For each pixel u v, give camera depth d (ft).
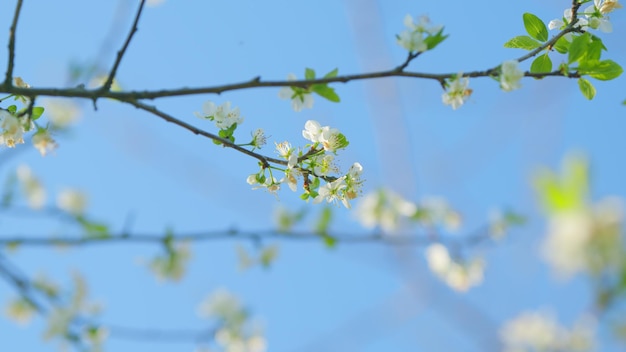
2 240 20.12
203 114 11.90
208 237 22.79
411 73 10.82
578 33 12.41
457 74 10.86
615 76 11.40
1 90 10.03
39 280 24.08
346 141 11.91
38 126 11.92
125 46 10.15
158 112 10.75
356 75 10.55
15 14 9.89
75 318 23.80
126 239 21.83
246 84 10.31
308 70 10.73
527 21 12.63
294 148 12.01
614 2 12.16
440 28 10.60
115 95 10.25
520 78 10.85
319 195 12.00
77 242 21.09
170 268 25.31
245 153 11.47
